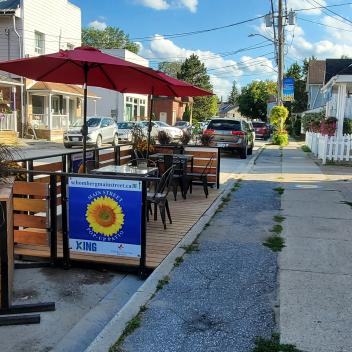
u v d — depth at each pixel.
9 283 4.40
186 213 8.23
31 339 3.96
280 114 29.94
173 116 51.38
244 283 4.82
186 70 75.25
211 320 3.96
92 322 4.30
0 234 4.14
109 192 5.29
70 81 8.10
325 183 11.89
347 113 18.94
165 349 3.48
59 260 5.61
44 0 29.67
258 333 3.72
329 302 4.33
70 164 7.57
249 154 22.00
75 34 33.94
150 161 9.60
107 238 5.38
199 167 10.98
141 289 4.64
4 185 4.74
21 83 26.61
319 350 3.44
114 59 6.01
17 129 28.39
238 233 6.81
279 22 28.36
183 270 5.20
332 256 5.73
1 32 28.08
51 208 5.45
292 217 7.87
